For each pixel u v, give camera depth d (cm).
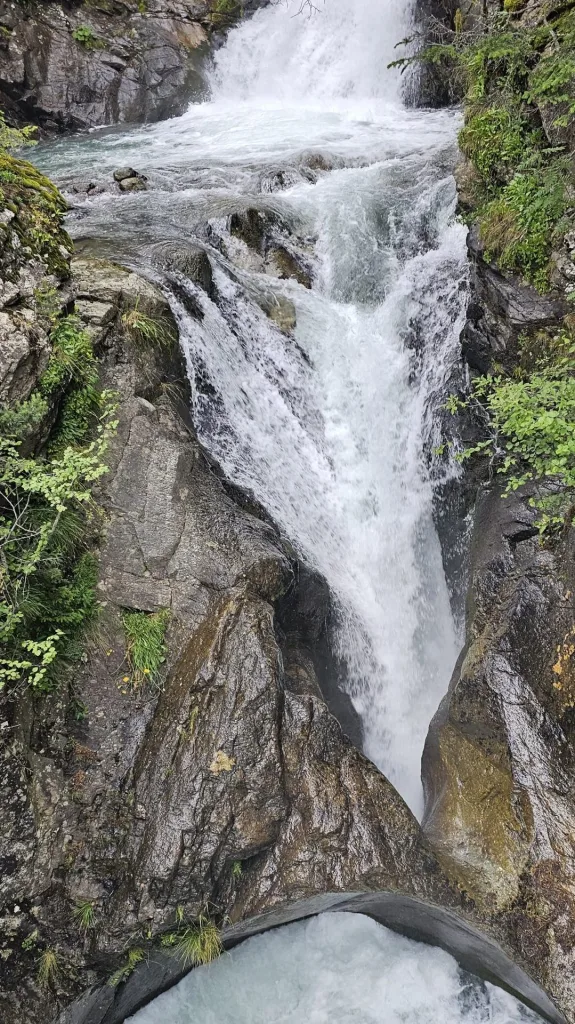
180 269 756
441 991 542
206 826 467
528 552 651
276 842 489
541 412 548
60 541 520
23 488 489
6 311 525
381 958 559
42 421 526
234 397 730
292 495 729
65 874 453
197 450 618
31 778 461
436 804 602
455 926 524
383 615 752
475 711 604
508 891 512
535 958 486
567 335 677
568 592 593
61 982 437
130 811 480
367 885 492
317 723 529
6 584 476
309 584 641
